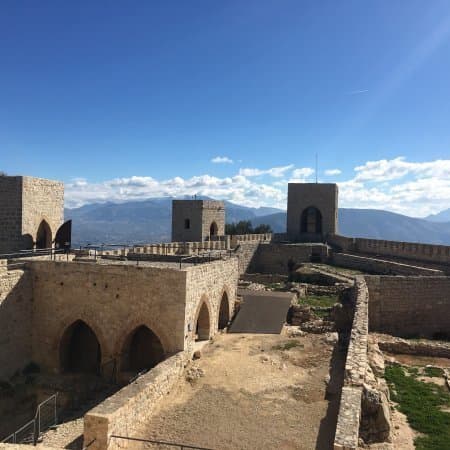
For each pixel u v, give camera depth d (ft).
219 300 91.91
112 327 76.69
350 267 155.33
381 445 45.39
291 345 79.20
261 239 207.10
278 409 55.93
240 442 48.83
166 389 60.75
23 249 110.73
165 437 50.72
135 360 81.00
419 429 51.65
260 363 71.00
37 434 59.93
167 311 73.05
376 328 100.68
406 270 126.21
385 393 56.18
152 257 108.27
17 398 73.67
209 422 53.52
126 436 49.83
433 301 101.40
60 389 74.54
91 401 71.36
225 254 116.16
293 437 49.29
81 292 78.69
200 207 193.36
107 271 76.95
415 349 81.61
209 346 79.97
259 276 143.95
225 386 63.16
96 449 46.65
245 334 87.71
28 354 80.84
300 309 98.17
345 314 94.63
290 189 226.17
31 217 113.39
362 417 48.24
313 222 225.15
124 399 51.11
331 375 65.16
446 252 132.26
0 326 74.69
